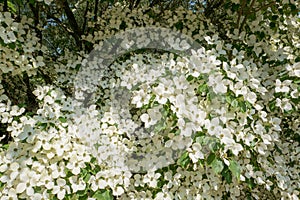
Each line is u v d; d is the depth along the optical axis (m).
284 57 2.04
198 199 1.71
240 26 2.20
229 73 1.65
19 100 2.58
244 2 2.02
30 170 1.59
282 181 1.85
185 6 2.77
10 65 1.92
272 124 1.83
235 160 1.71
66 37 3.05
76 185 1.57
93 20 2.71
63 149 1.61
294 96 1.79
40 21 2.81
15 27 1.85
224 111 1.60
